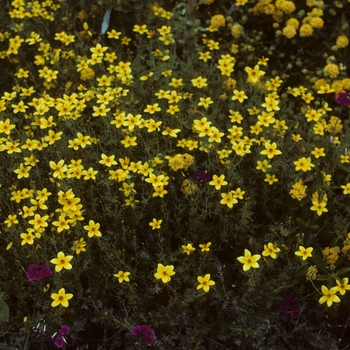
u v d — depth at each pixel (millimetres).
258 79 1276
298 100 1406
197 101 1257
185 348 983
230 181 1129
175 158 1074
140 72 1349
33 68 1392
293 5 1441
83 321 999
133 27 1469
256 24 1524
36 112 1159
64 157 1163
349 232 1090
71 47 1422
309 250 980
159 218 1115
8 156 1162
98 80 1250
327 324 1028
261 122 1155
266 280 1056
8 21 1473
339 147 1188
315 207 1040
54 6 1450
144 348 977
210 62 1477
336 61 1440
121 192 1108
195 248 1067
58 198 1067
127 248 1096
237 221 1107
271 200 1148
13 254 1050
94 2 1459
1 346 975
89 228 999
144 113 1262
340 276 1023
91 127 1197
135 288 1024
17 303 1043
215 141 1148
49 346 1007
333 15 1496
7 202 1118
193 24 1398
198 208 1122
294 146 1207
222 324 1003
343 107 1346
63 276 1016
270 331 1015
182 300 1009
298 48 1473
